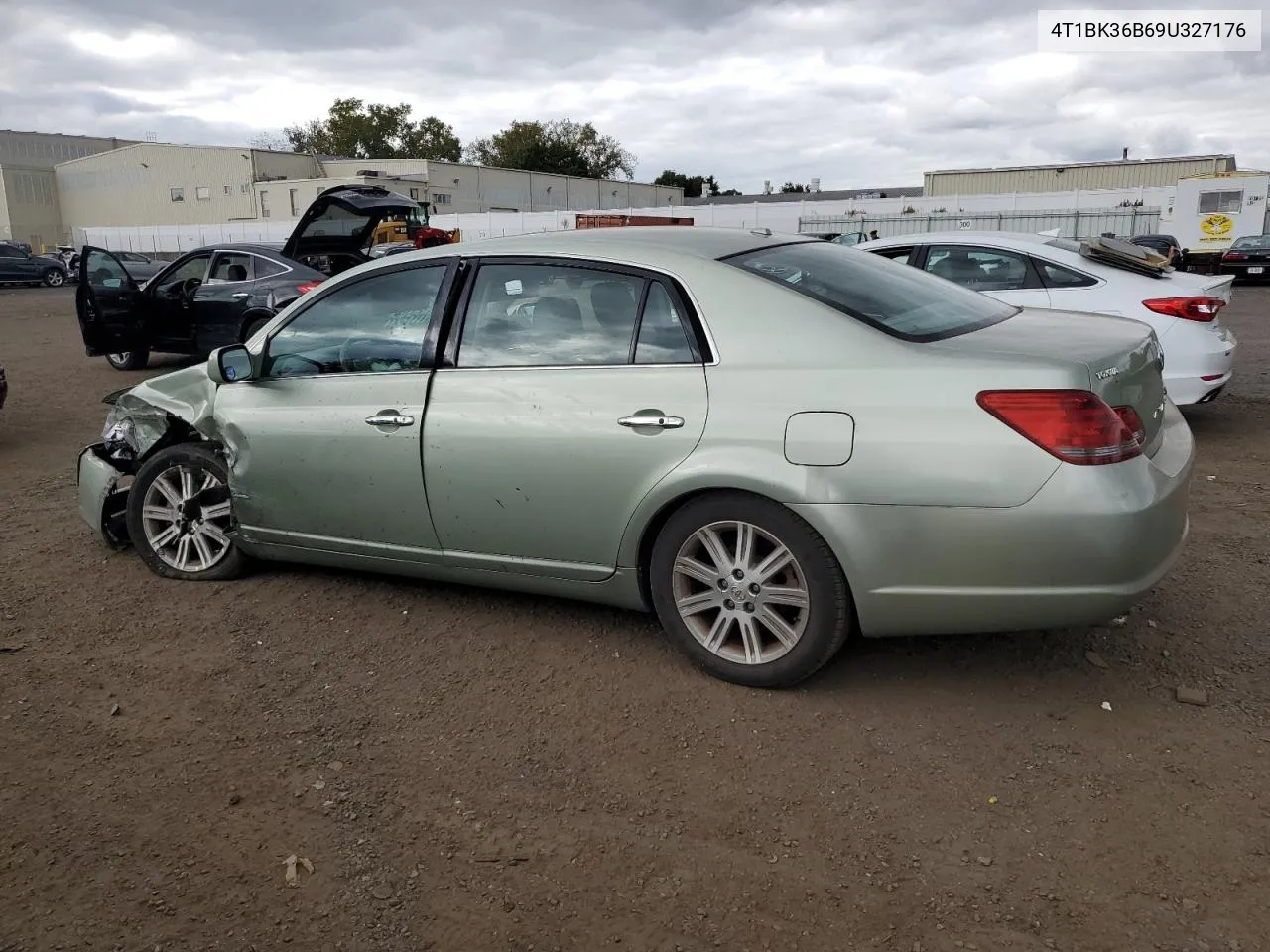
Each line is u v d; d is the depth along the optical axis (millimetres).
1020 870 2572
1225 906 2404
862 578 3178
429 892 2572
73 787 3066
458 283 3928
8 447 8117
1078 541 2939
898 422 3078
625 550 3600
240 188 62000
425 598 4500
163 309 11773
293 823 2875
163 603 4543
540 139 92750
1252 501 5641
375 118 94750
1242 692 3420
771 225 42562
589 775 3074
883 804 2869
